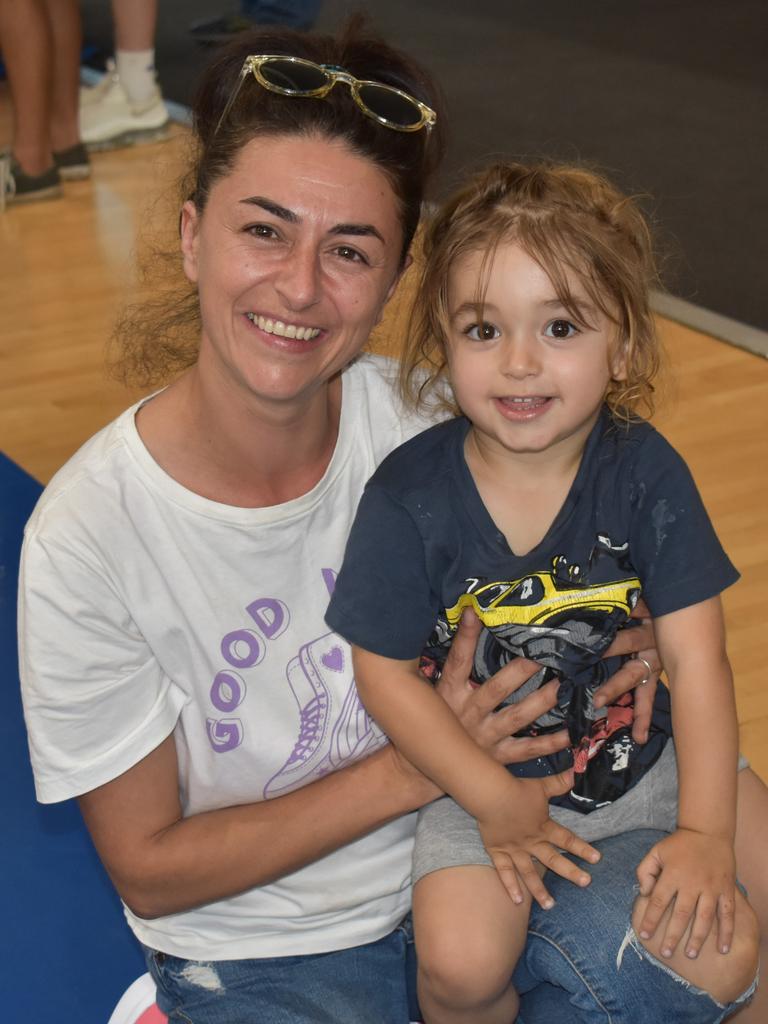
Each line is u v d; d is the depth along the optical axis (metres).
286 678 1.51
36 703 1.43
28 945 1.96
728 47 6.84
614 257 1.54
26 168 5.16
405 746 1.51
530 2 7.89
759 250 4.38
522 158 1.93
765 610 2.65
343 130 1.33
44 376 3.77
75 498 1.39
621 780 1.60
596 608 1.57
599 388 1.55
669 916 1.49
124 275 4.46
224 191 1.35
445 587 1.57
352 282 1.37
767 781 2.19
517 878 1.50
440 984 1.49
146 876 1.48
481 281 1.53
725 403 3.47
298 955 1.57
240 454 1.42
